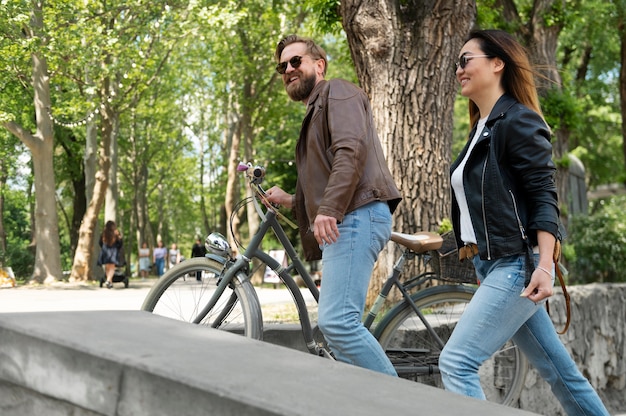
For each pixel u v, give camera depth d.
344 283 3.63
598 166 30.27
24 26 21.91
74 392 2.12
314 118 3.77
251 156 28.41
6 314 2.54
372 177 3.68
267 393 1.82
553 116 14.20
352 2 7.94
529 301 3.25
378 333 4.73
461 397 2.08
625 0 17.44
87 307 12.42
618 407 7.64
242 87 28.52
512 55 3.37
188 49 30.45
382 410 1.81
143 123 38.91
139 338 2.29
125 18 23.39
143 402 1.96
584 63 26.23
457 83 7.99
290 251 4.31
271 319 6.87
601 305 7.69
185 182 44.44
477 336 3.24
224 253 4.34
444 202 7.81
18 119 29.19
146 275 38.81
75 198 35.09
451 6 7.81
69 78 23.62
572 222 15.35
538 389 6.39
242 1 25.69
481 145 3.28
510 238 3.20
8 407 2.32
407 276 7.41
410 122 7.77
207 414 1.83
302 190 3.93
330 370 2.17
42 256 22.92
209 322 4.32
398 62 7.81
